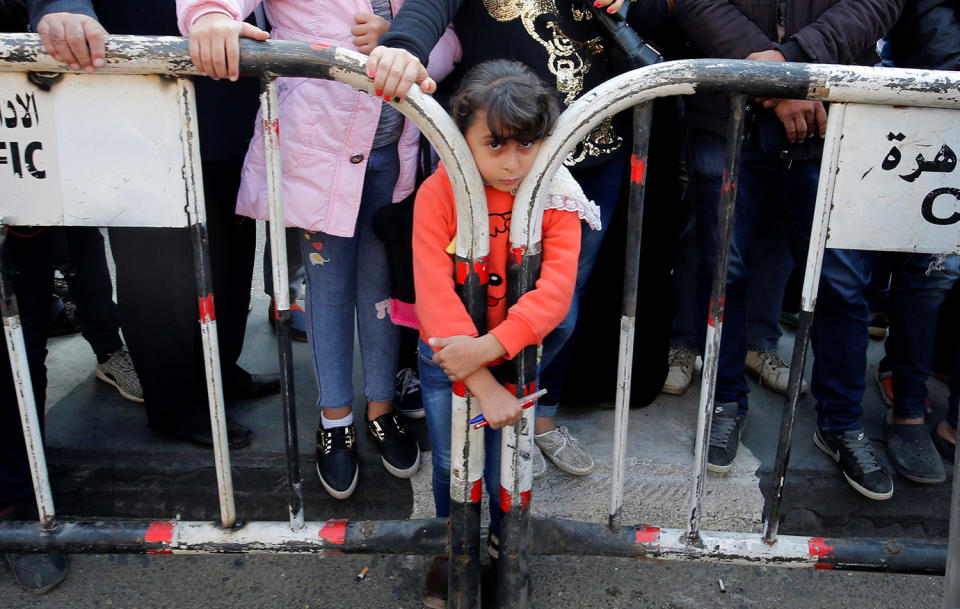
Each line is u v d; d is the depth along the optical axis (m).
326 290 2.23
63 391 2.78
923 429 2.53
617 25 1.96
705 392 1.68
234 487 2.38
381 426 2.40
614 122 2.13
